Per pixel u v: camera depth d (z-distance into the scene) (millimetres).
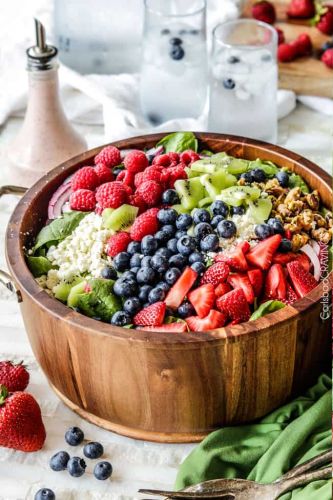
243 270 1357
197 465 1288
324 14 2207
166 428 1339
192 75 1934
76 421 1403
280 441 1293
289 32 2217
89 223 1442
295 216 1459
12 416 1308
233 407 1314
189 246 1363
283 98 2045
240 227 1409
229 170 1537
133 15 2045
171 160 1547
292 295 1355
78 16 2043
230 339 1219
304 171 1546
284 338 1263
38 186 1510
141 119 2008
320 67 2082
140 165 1523
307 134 2020
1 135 2045
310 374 1372
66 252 1423
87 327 1239
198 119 1979
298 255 1413
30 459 1346
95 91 1985
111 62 2109
